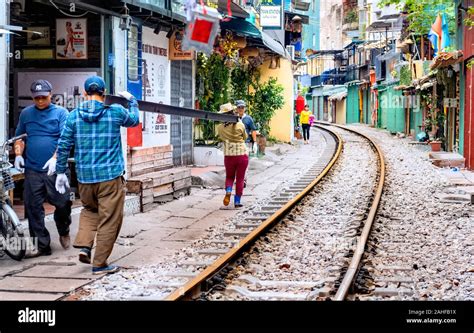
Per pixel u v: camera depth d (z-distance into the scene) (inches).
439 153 1206.9
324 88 3265.3
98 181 362.9
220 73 961.5
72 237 448.1
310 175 890.7
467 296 334.3
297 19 1566.2
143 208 560.4
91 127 362.9
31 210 401.7
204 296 323.6
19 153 406.9
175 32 719.1
